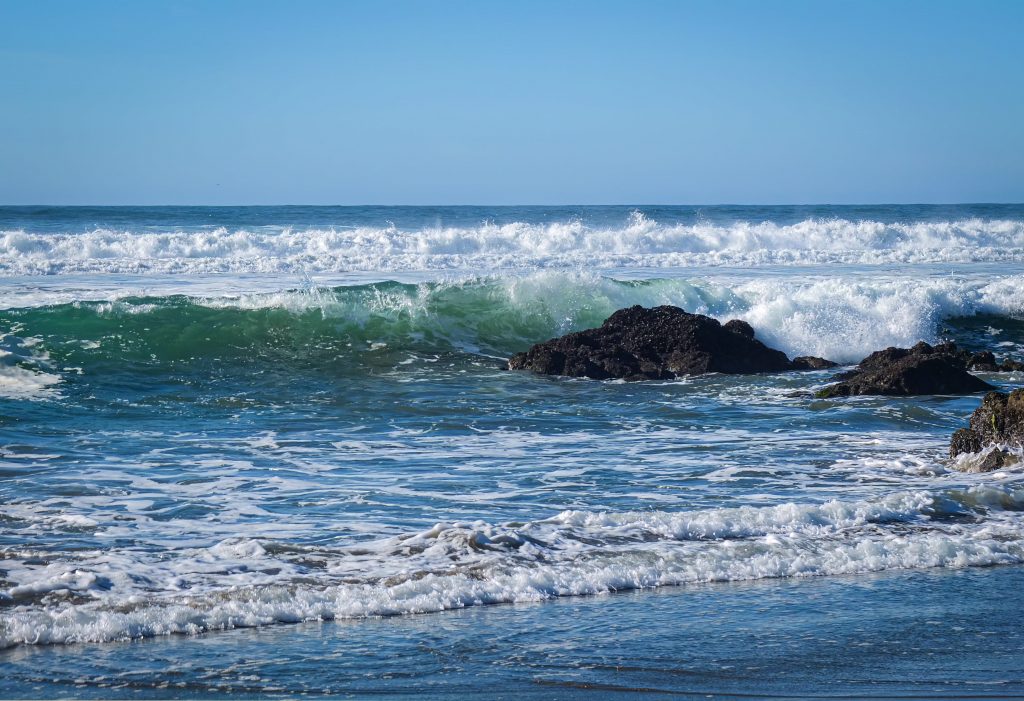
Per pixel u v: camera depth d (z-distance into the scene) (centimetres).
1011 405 1528
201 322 2595
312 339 2655
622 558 1044
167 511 1242
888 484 1416
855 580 1009
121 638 832
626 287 3069
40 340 2397
